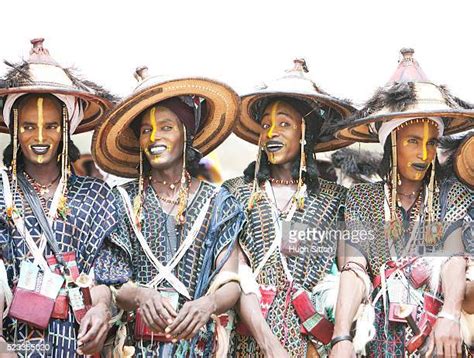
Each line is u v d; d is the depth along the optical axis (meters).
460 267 4.93
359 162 5.93
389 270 4.99
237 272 4.95
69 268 4.74
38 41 4.95
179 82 4.92
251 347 5.00
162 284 4.87
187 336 4.67
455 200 5.09
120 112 4.95
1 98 4.96
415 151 5.00
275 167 5.34
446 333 4.79
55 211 4.83
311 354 5.02
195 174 5.18
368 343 4.96
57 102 4.86
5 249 4.74
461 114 4.91
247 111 5.43
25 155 4.84
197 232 4.94
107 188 4.98
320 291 5.05
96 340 4.57
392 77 5.18
